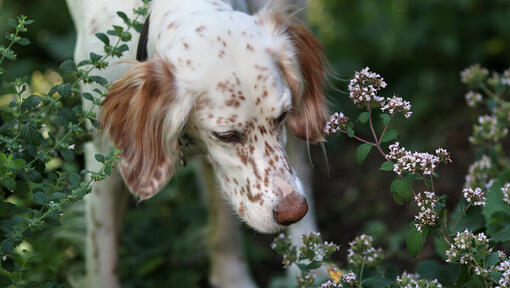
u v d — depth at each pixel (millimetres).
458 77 4867
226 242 3375
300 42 2680
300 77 2572
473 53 4859
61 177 2273
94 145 2811
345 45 5125
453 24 4812
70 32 5012
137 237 3562
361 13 5215
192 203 3932
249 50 2326
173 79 2334
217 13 2396
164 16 2496
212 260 3451
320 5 5480
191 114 2377
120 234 3139
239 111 2291
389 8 5027
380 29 5012
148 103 2385
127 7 2730
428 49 4918
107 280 3121
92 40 2754
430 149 4391
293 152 3473
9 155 2006
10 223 2059
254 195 2363
